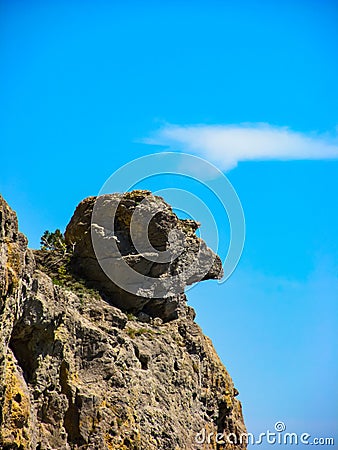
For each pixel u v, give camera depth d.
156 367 79.44
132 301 81.94
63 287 79.31
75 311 75.25
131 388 75.19
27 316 67.81
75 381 72.19
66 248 83.75
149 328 81.94
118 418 73.00
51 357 70.31
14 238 64.31
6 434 63.19
